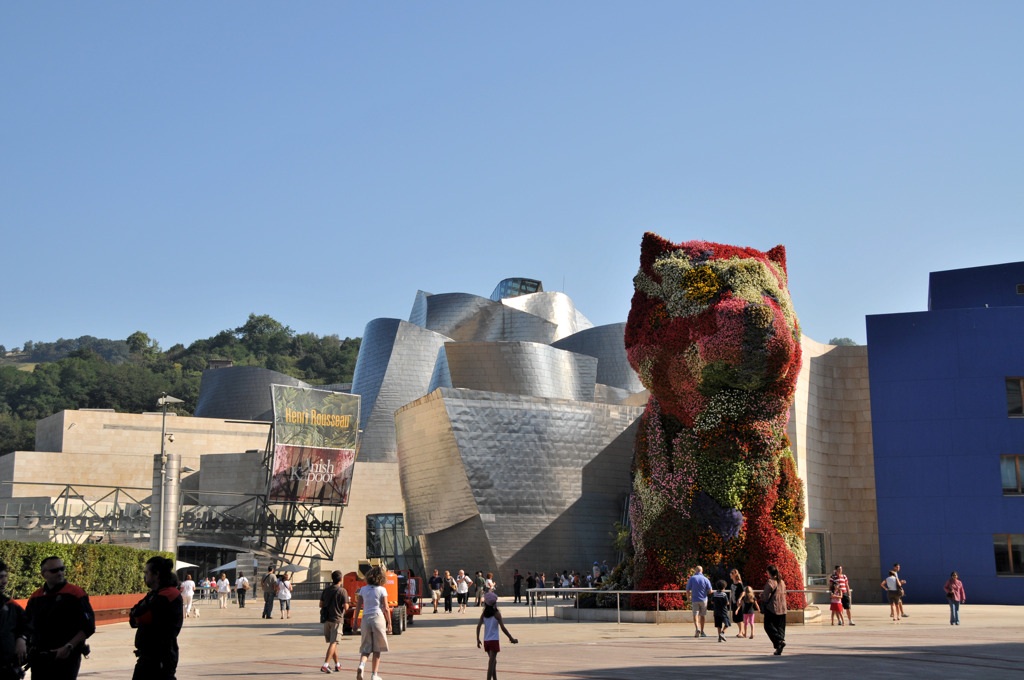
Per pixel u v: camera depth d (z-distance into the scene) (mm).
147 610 9773
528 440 59719
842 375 51250
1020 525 44875
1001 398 46219
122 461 90312
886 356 48031
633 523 32188
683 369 29766
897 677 14375
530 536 58469
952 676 14516
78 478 88625
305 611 45312
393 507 80250
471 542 58375
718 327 28594
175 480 53844
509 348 75375
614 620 30656
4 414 172750
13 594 26578
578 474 60844
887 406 47594
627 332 32156
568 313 114375
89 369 190750
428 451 61062
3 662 9484
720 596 23625
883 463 47219
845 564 49156
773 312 28531
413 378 93750
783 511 30359
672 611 29375
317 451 68750
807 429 48531
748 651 19891
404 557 76688
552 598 54125
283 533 69875
